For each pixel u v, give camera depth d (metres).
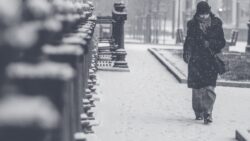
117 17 20.80
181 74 17.95
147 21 50.56
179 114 11.12
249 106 12.63
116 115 10.63
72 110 3.35
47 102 1.38
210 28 10.27
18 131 1.34
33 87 1.58
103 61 21.08
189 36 10.35
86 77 8.95
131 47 36.56
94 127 9.23
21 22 1.43
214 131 9.38
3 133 1.34
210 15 10.43
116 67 20.30
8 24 1.33
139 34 59.16
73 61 2.67
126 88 15.21
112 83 16.34
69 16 2.85
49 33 1.69
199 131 9.34
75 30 4.50
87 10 8.52
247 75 20.06
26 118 1.30
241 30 65.38
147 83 16.56
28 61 1.68
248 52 30.94
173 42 53.75
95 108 10.61
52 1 2.46
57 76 1.65
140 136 8.69
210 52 10.19
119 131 8.99
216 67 10.15
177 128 9.54
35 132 1.36
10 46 1.36
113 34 20.98
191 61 10.24
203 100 10.18
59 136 2.11
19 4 1.50
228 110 11.91
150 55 29.08
